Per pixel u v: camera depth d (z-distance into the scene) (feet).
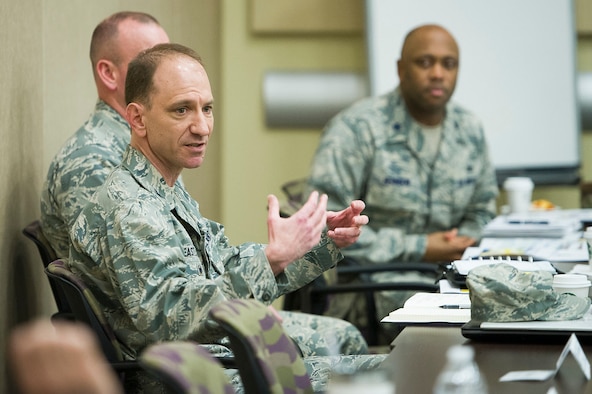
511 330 13.93
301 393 12.16
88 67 29.14
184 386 9.27
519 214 32.01
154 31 22.97
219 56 46.44
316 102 45.93
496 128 44.04
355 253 30.14
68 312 20.20
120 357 17.08
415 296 17.16
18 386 6.92
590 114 45.42
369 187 31.65
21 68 22.47
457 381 10.44
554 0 44.29
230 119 46.44
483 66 44.04
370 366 17.03
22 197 22.49
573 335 12.85
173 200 17.66
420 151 31.73
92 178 20.62
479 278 14.49
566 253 23.17
